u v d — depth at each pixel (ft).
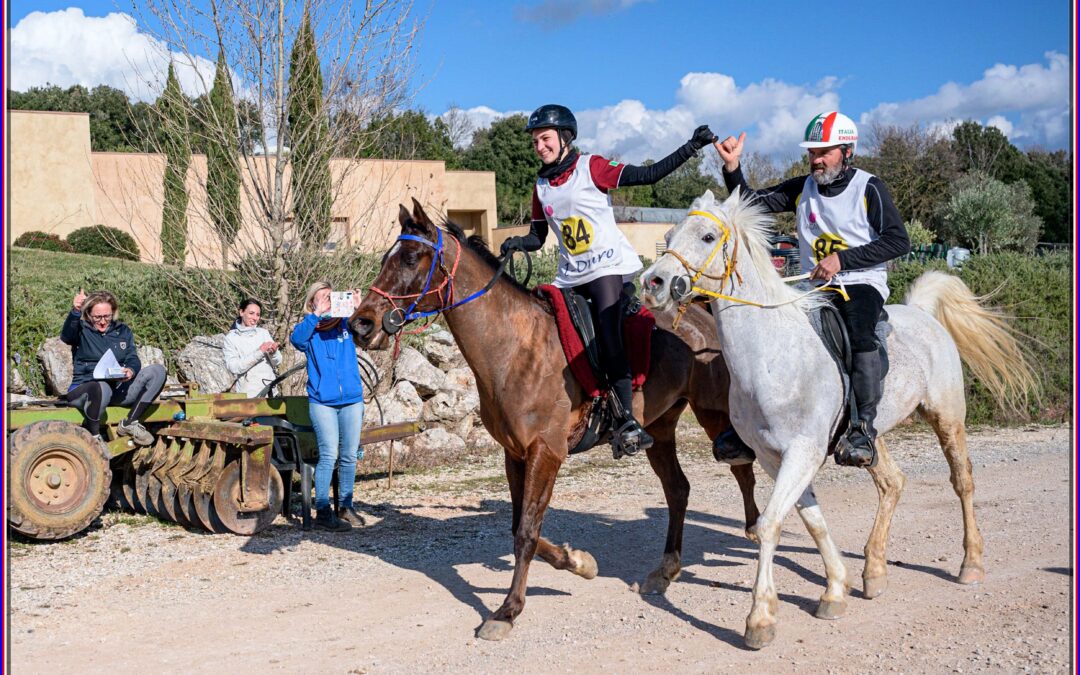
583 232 17.74
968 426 42.65
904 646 15.35
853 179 17.37
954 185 135.13
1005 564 20.15
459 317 16.92
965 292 20.71
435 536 23.84
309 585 19.53
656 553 22.11
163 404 24.70
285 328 35.19
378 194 37.86
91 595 18.80
